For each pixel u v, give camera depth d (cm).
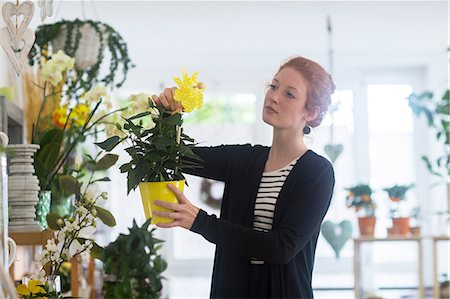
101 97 397
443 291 606
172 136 244
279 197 246
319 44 907
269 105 251
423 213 916
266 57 945
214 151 264
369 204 699
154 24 789
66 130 477
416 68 961
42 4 312
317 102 251
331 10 751
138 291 216
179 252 953
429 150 951
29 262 512
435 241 609
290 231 238
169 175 241
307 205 243
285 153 254
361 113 961
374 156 963
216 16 768
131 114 299
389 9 753
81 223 313
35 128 448
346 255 951
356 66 957
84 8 705
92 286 471
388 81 962
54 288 313
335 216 956
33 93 507
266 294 243
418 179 954
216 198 955
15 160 362
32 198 360
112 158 324
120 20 761
